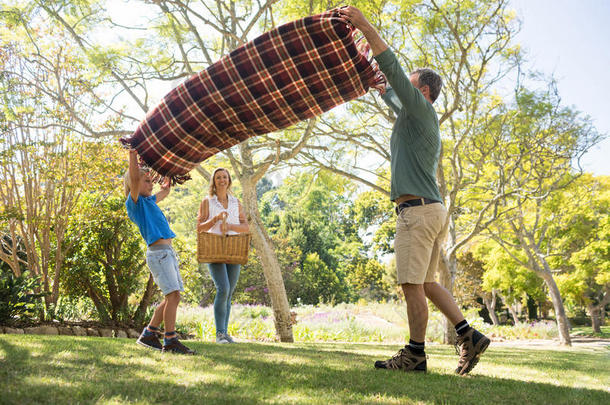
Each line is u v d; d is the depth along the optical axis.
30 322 6.71
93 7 8.40
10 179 9.50
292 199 14.81
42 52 9.27
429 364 3.64
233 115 3.65
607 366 4.55
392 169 3.26
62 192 8.96
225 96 3.59
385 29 10.12
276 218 40.78
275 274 8.52
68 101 9.38
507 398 2.17
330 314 16.64
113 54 8.47
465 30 9.96
